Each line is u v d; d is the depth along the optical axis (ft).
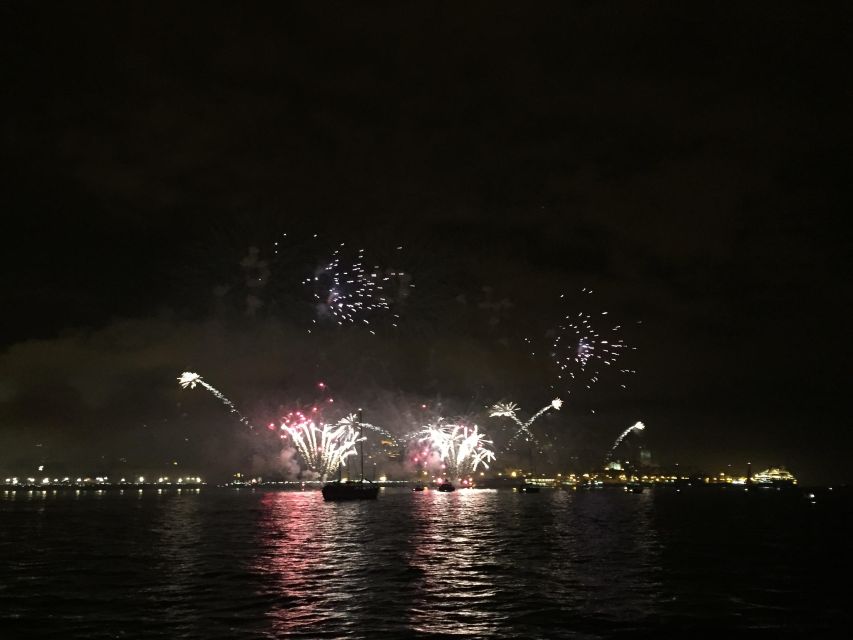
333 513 346.54
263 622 90.07
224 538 209.26
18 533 232.94
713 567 147.13
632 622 92.94
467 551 172.96
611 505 470.80
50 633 84.94
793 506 519.60
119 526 263.70
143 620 91.40
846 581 129.18
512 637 83.82
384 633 84.69
